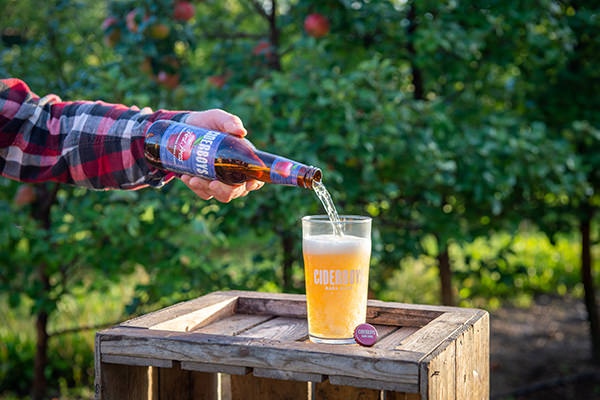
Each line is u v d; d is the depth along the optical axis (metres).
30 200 3.05
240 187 1.39
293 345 1.20
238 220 2.89
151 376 1.46
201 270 2.89
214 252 4.41
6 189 3.20
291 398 1.63
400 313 1.55
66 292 3.19
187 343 1.24
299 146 2.65
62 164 1.47
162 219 2.75
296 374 1.17
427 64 3.24
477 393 1.41
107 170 1.45
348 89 2.65
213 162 1.31
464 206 3.51
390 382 1.10
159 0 2.87
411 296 5.28
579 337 4.71
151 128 1.38
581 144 3.72
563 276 6.29
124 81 2.73
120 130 1.43
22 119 1.48
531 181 3.35
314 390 1.66
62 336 3.92
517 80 3.61
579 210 3.71
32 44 3.35
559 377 3.91
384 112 2.72
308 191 2.67
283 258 3.26
